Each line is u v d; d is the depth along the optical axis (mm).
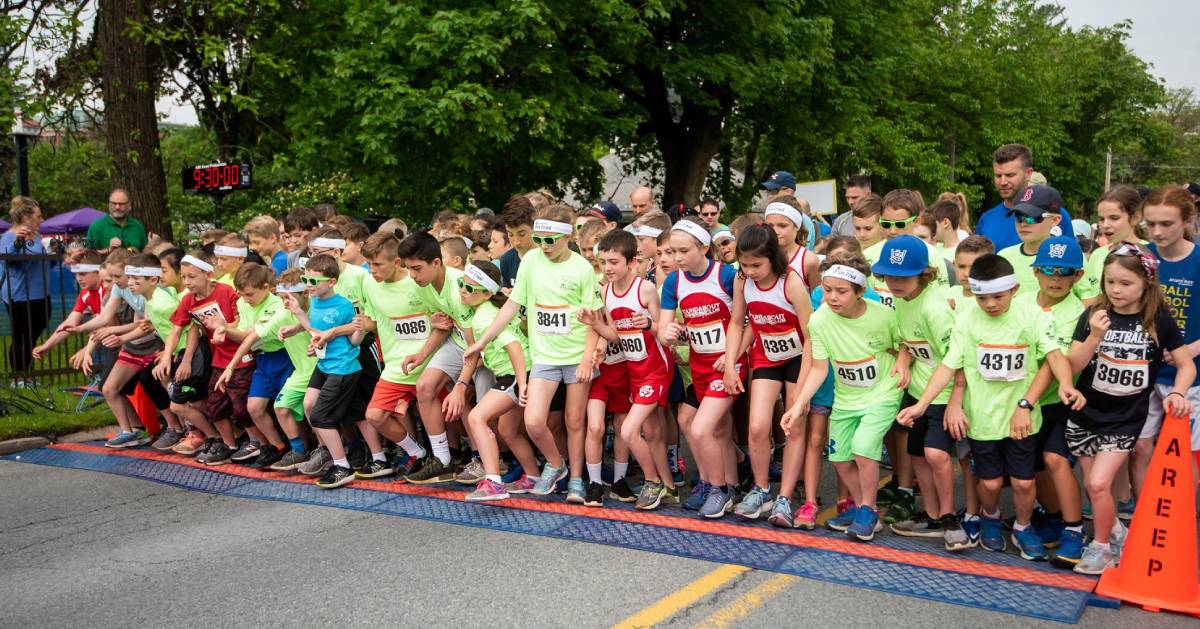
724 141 20344
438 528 5000
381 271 5648
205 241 8633
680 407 5383
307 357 6180
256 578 4297
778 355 4930
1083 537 4359
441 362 5777
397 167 12766
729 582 4098
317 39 13172
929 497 4773
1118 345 4070
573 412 5340
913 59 18875
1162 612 3770
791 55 15234
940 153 25641
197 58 14102
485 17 11570
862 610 3777
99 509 5547
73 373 9164
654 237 5742
